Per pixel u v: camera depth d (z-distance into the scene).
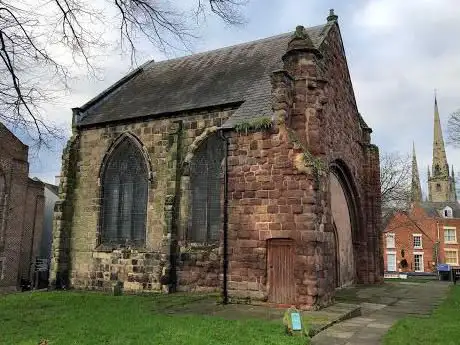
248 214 18.83
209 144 23.34
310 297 16.97
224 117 22.95
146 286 23.41
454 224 72.38
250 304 18.12
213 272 21.81
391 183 52.56
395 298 21.44
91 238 25.92
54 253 26.03
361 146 29.19
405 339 11.42
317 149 19.08
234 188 19.31
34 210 40.44
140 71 32.53
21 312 16.50
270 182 18.58
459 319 14.80
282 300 17.62
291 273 17.70
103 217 26.11
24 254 39.12
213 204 22.73
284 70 19.11
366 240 28.00
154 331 12.29
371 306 18.83
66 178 26.89
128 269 24.17
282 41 27.59
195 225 22.97
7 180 36.94
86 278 25.52
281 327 12.80
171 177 23.23
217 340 11.09
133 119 25.50
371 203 28.78
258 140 19.12
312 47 19.91
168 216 22.61
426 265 71.06
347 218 26.80
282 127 18.70
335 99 24.06
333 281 18.83
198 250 22.28
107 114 27.53
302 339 11.41
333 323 14.13
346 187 26.47
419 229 72.19
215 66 28.19
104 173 26.56
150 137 24.98
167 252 22.31
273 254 18.17
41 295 22.17
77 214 26.75
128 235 25.09
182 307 17.58
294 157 18.25
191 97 25.19
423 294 23.09
